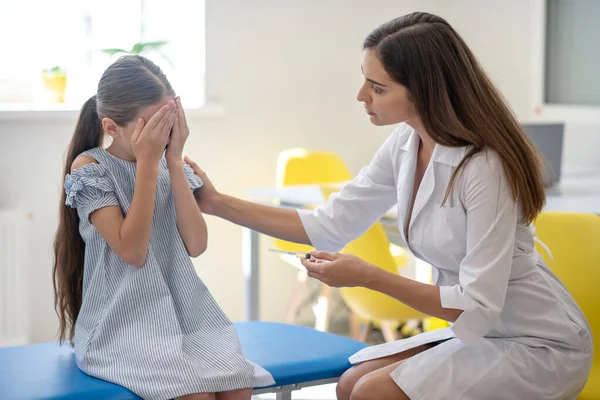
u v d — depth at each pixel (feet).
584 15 14.26
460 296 5.82
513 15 15.23
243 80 13.57
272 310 14.19
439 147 6.14
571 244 7.22
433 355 6.04
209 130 13.33
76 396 5.57
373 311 9.54
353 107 14.61
